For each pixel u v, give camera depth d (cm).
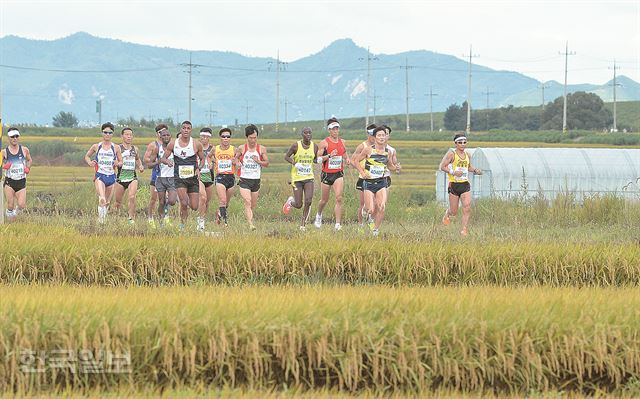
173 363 2173
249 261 3472
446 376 2230
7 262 3372
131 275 3391
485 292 2655
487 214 5769
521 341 2272
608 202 5744
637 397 2203
